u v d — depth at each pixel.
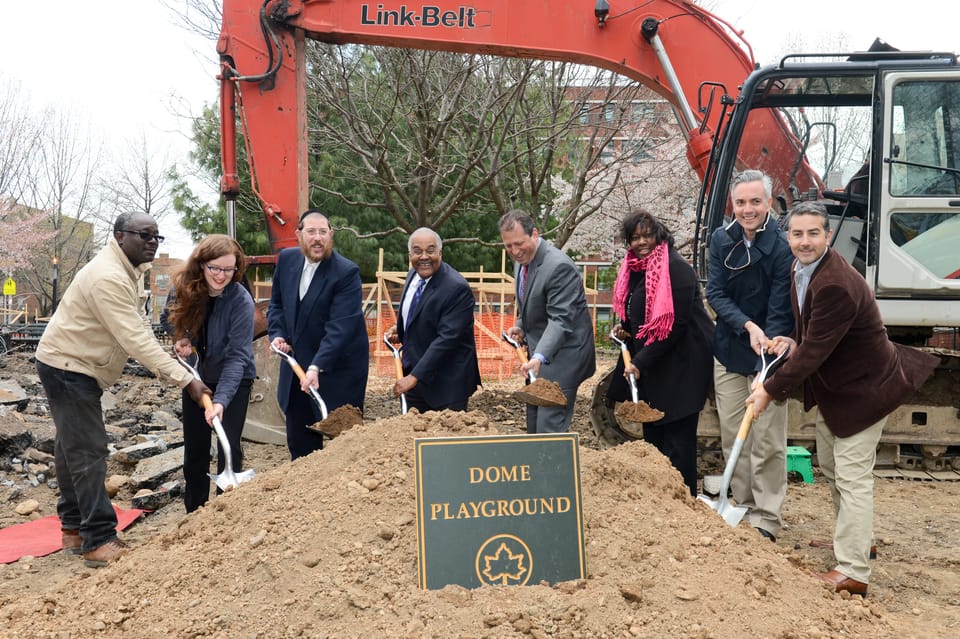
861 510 3.79
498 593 3.00
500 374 12.95
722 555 3.37
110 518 4.32
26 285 34.53
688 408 4.65
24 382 9.29
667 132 16.38
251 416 7.10
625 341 5.13
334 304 4.88
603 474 3.71
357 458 3.79
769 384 3.90
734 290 4.61
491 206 16.55
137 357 4.15
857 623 3.21
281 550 3.25
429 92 14.12
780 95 6.47
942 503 5.81
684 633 2.84
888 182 5.87
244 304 4.60
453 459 3.20
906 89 5.90
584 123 15.40
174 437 6.99
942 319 5.85
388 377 12.42
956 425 6.47
